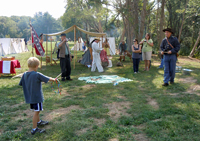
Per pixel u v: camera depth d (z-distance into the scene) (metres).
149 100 4.85
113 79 7.46
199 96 5.00
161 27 16.47
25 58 15.94
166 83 6.29
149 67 10.43
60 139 2.95
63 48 7.10
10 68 8.31
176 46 6.12
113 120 3.64
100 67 9.43
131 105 4.45
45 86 6.45
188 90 5.74
